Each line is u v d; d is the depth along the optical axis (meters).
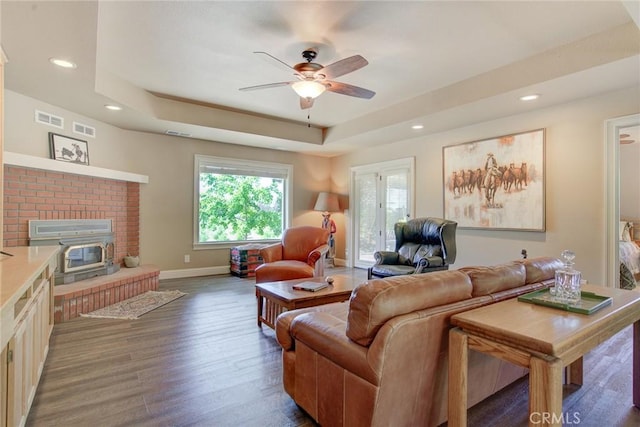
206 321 3.33
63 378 2.19
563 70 2.93
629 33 2.56
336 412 1.54
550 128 3.81
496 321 1.43
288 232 4.49
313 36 2.76
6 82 3.13
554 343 1.20
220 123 4.80
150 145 5.10
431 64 3.29
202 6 2.35
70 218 3.95
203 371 2.31
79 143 4.08
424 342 1.46
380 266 4.05
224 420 1.77
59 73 2.94
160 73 3.52
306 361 1.75
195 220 5.54
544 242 3.87
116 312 3.56
